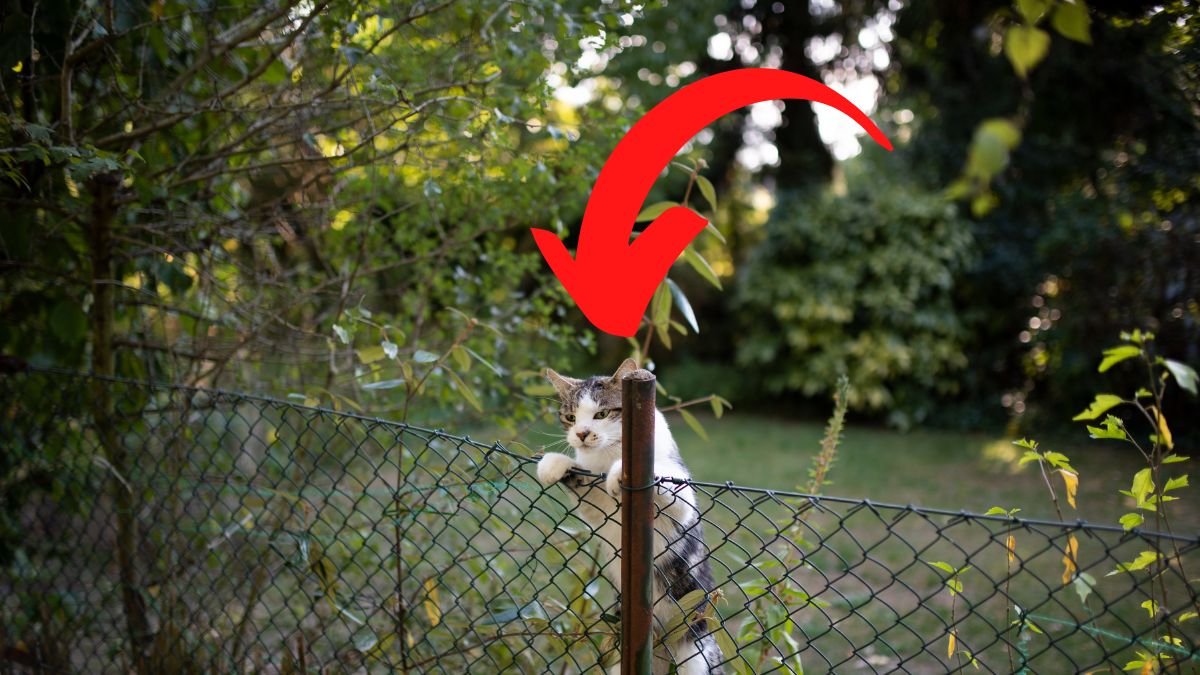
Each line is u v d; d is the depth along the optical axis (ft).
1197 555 13.17
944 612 12.28
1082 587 5.07
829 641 11.36
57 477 9.36
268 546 7.82
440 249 10.26
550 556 8.17
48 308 10.16
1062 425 26.09
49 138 7.21
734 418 32.40
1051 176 27.66
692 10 30.14
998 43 23.22
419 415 10.62
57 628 9.20
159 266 10.18
